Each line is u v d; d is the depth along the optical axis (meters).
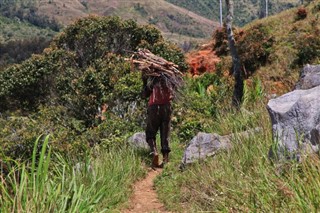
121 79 18.36
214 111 12.10
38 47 97.00
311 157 4.16
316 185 3.68
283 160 4.70
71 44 28.53
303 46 25.84
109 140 10.66
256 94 10.77
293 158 4.64
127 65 21.33
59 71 26.67
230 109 9.68
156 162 8.21
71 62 27.33
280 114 5.18
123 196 6.04
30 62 27.12
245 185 4.65
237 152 6.00
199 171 6.04
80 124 18.08
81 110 20.00
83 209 4.13
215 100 13.59
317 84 7.03
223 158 5.90
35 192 3.82
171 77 8.46
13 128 12.02
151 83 8.44
